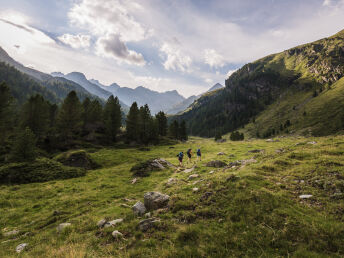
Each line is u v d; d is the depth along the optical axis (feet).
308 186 29.94
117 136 249.34
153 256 18.88
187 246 19.51
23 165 84.89
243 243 19.12
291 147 62.69
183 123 357.61
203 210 26.20
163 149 181.88
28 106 177.47
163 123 326.44
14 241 29.60
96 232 26.99
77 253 20.35
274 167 41.09
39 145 169.37
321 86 640.99
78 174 86.69
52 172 84.28
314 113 440.45
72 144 190.80
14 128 188.24
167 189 45.91
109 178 77.10
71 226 30.09
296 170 37.01
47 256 21.50
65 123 190.29
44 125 185.57
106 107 266.16
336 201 24.39
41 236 29.22
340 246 16.81
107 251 21.13
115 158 136.26
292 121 470.80
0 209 47.21
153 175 72.23
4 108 149.28
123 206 39.75
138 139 246.68
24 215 43.50
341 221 20.36
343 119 332.19
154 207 31.86
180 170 73.97
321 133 339.36
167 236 22.30
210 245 19.27
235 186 30.91
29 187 67.72
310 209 23.35
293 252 17.11
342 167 32.94
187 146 195.52
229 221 23.11
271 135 454.81
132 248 20.92
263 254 17.33
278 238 19.06
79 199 51.01
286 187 30.50
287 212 22.66
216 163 70.59
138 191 54.34
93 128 248.52
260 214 23.08
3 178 75.36
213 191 31.71
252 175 35.47
